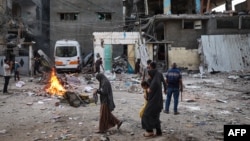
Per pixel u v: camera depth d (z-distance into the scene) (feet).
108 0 115.03
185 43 98.58
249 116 32.60
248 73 83.46
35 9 115.34
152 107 23.76
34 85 60.64
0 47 85.30
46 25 129.70
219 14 97.71
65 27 113.70
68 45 89.30
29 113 33.88
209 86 59.52
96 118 30.99
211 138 23.85
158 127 24.06
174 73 33.12
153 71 24.44
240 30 98.02
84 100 39.32
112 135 24.86
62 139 23.82
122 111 34.68
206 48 92.48
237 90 53.47
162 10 124.26
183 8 124.57
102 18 116.37
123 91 53.31
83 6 114.11
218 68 90.33
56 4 112.98
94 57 94.89
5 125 28.55
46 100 42.39
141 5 124.98
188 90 54.08
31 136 24.84
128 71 94.48
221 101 41.83
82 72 93.25
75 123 29.01
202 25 99.30
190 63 95.66
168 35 98.17
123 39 95.45
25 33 99.76
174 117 31.65
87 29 114.62
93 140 23.24
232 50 92.84
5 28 88.22
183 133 25.35
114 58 106.63
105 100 25.55
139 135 24.79
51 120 30.35
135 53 95.14
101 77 25.88
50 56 112.37
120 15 115.75
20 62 84.02
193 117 31.73
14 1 107.86
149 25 97.50
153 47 94.89
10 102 40.91
